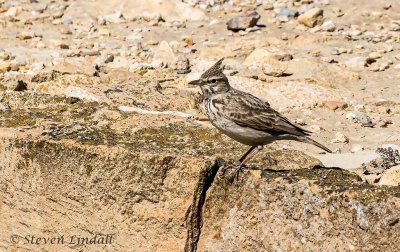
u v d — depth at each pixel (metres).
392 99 19.70
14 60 22.73
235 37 24.47
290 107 19.05
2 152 13.13
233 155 12.48
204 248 11.91
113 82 18.75
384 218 10.41
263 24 25.44
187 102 17.45
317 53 22.78
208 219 11.86
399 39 23.81
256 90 19.75
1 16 26.61
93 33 25.19
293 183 11.09
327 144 16.84
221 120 12.15
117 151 12.11
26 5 27.59
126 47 23.89
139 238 12.16
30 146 12.77
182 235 11.86
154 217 11.98
